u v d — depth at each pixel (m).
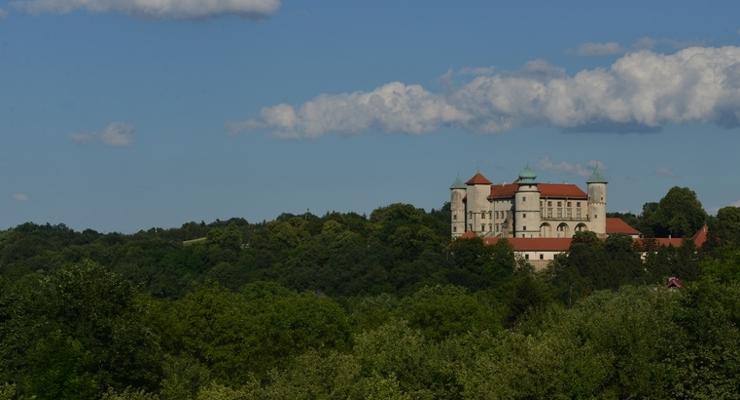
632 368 94.94
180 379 114.56
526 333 149.38
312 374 93.19
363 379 93.69
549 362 92.62
